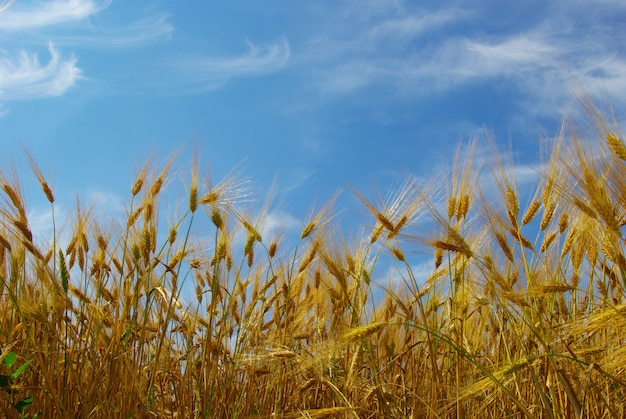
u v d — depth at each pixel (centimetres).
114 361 143
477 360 143
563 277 126
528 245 125
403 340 154
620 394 113
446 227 118
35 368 144
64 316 146
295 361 153
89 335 152
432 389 130
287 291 170
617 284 117
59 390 139
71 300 155
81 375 145
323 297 170
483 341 153
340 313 149
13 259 145
